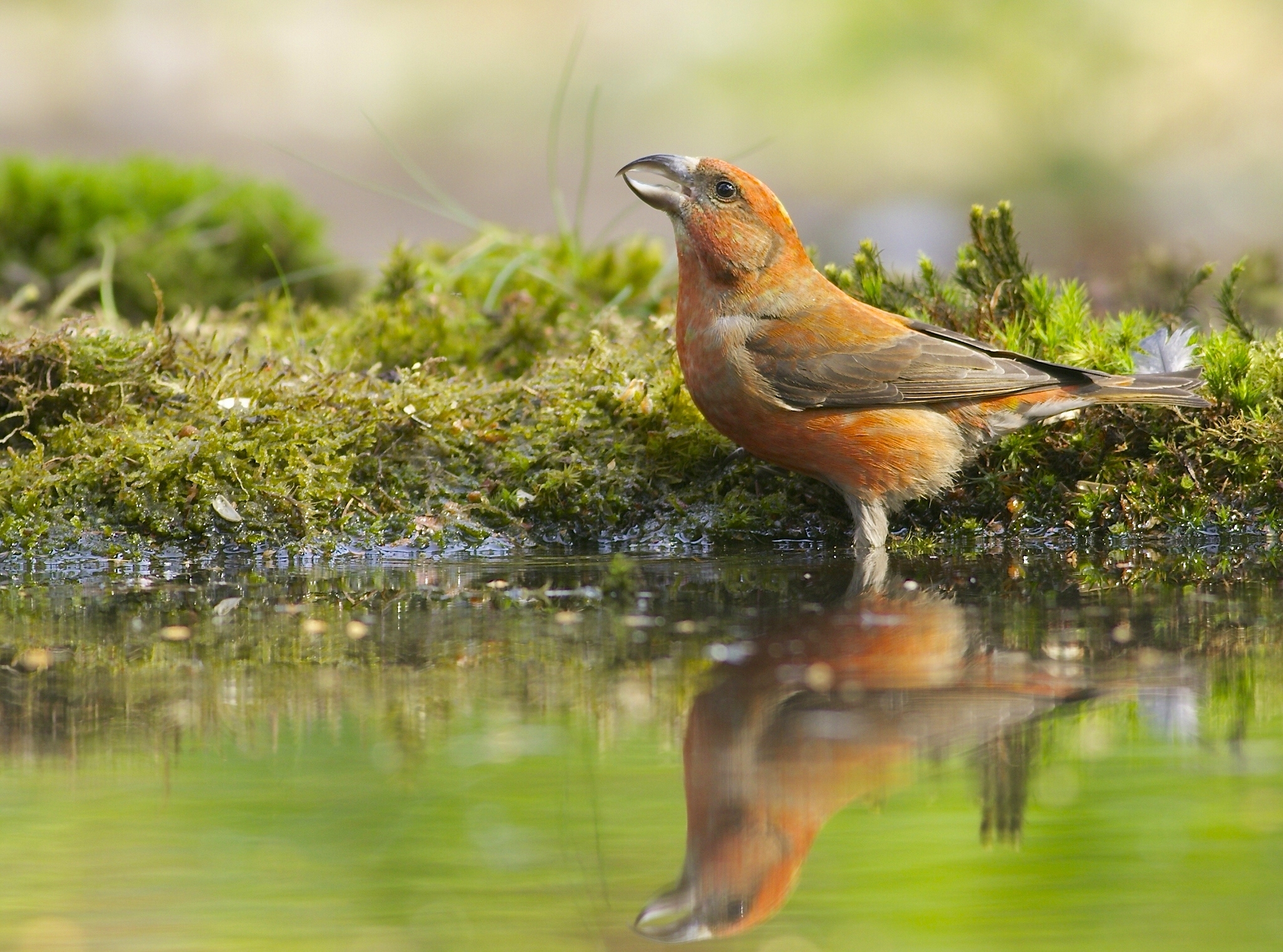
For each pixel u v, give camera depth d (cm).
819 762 546
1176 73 3108
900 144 3194
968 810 508
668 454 1084
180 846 492
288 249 1722
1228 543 1020
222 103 3428
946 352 995
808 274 1024
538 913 450
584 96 3447
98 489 994
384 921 448
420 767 550
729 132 3334
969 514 1058
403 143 3341
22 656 704
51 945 431
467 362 1305
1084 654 688
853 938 438
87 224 1658
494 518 1045
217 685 653
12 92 3388
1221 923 439
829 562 959
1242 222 2761
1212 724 584
